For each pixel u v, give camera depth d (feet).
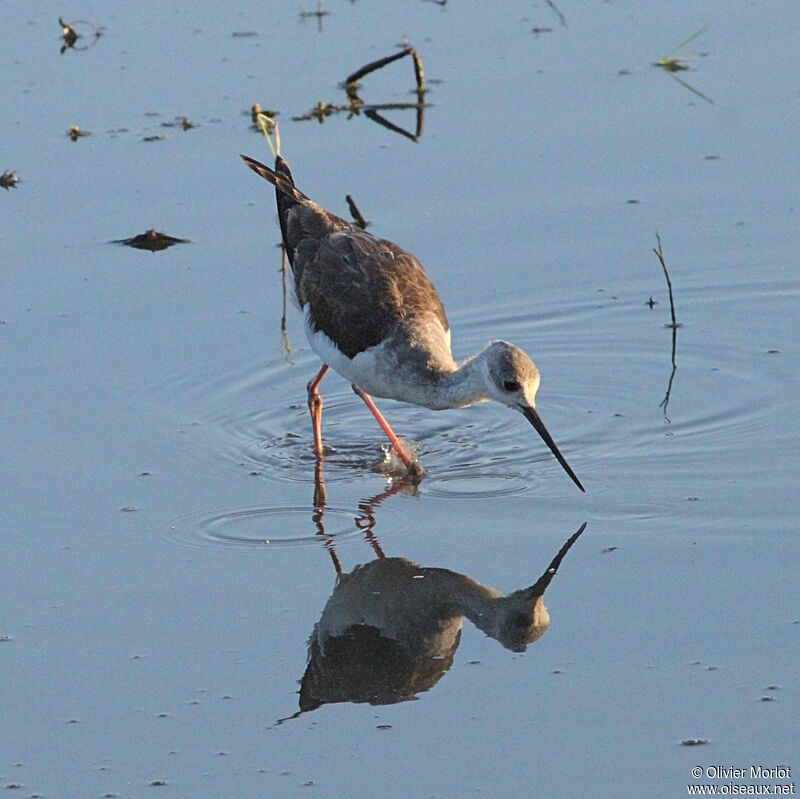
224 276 52.75
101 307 50.88
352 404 47.60
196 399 46.37
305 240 46.47
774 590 34.37
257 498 40.73
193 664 32.76
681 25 69.92
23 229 55.36
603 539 37.52
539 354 48.96
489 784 28.04
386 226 54.85
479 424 45.57
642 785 27.84
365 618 34.65
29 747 29.91
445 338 43.06
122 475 41.78
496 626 34.01
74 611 34.99
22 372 47.11
